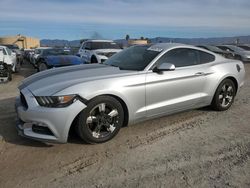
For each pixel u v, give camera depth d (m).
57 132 4.01
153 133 4.84
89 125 4.26
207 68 5.61
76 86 4.12
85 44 15.39
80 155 4.05
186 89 5.27
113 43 15.18
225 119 5.59
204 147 4.30
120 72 4.68
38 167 3.73
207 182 3.34
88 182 3.38
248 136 4.74
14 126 5.20
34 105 4.05
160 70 4.78
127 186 3.28
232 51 21.53
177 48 5.32
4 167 3.72
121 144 4.41
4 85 10.33
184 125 5.23
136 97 4.61
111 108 4.39
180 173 3.54
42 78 4.59
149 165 3.75
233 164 3.77
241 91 8.34
